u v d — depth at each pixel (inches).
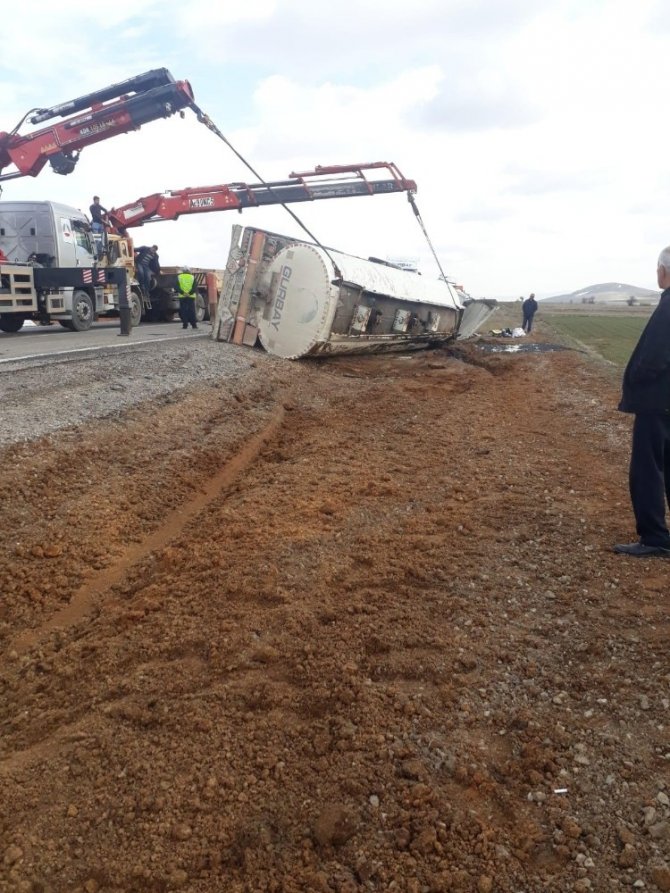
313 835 100.1
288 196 768.9
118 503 233.0
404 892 91.6
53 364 391.2
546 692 131.0
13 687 147.9
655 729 119.1
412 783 108.8
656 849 95.7
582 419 375.6
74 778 113.7
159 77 661.9
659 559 182.9
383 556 190.7
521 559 187.3
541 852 96.6
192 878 94.7
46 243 665.6
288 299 560.4
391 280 636.1
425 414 392.8
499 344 819.4
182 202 797.9
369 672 137.8
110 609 174.1
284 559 190.1
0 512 208.4
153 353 462.9
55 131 680.4
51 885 94.7
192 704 129.3
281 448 328.2
